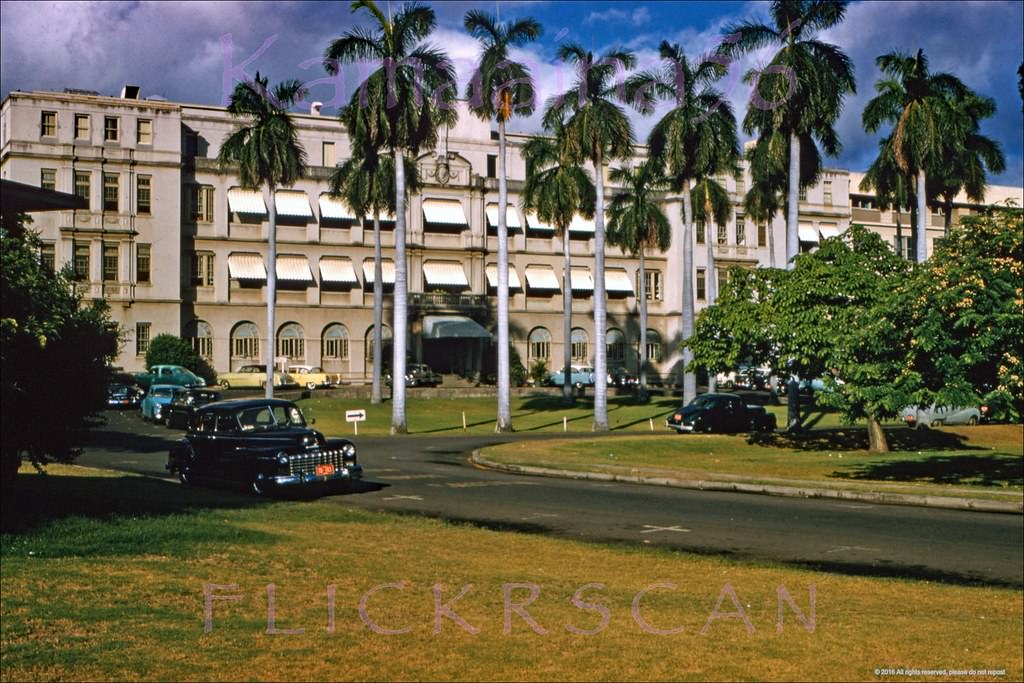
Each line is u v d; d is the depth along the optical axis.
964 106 55.12
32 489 16.50
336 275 75.44
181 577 10.35
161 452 29.12
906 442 35.59
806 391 66.31
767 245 89.19
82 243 66.25
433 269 78.94
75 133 66.25
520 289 82.00
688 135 46.56
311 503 16.62
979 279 20.41
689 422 40.19
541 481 23.59
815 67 39.59
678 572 11.70
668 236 66.25
